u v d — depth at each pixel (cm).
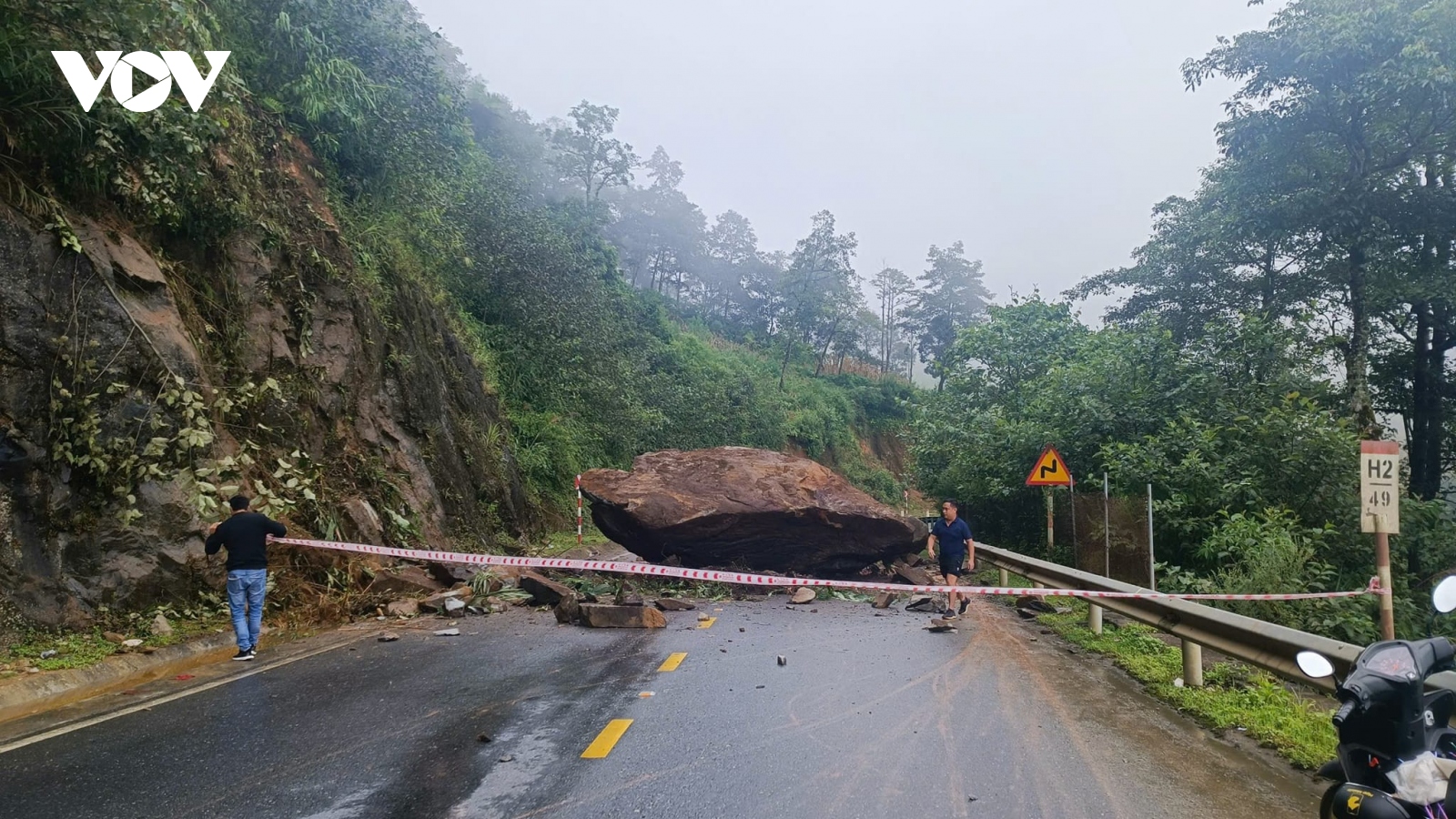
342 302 1393
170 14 847
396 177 1945
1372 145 1950
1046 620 1085
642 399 3634
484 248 2617
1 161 801
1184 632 714
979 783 468
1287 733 562
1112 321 2644
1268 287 2248
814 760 503
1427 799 334
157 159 901
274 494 1005
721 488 1441
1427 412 2158
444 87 2191
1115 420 1655
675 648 847
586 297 3144
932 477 2448
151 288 922
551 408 2750
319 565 1038
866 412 7194
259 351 1148
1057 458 1489
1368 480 746
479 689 670
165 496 862
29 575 734
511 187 3053
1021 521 2028
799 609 1162
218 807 423
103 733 549
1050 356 2217
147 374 863
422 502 1425
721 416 4284
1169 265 2478
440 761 495
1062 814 424
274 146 1405
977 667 786
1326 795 363
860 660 809
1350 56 1764
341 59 1598
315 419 1233
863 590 1359
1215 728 589
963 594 1127
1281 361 1648
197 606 861
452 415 1834
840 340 7694
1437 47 1688
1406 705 348
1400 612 1241
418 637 895
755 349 7412
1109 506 1444
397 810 420
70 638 735
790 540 1410
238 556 783
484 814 415
